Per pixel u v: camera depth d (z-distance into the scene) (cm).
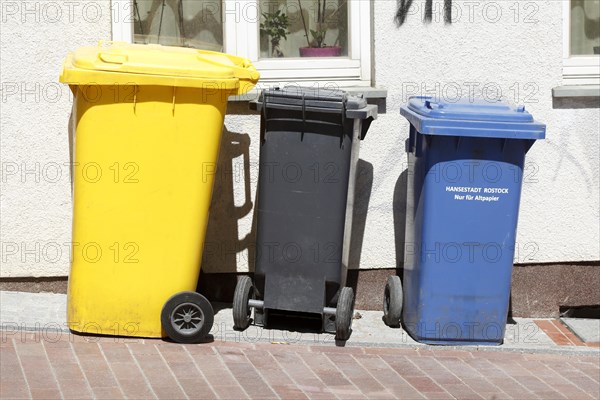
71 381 634
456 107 709
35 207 796
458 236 722
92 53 708
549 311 827
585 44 835
